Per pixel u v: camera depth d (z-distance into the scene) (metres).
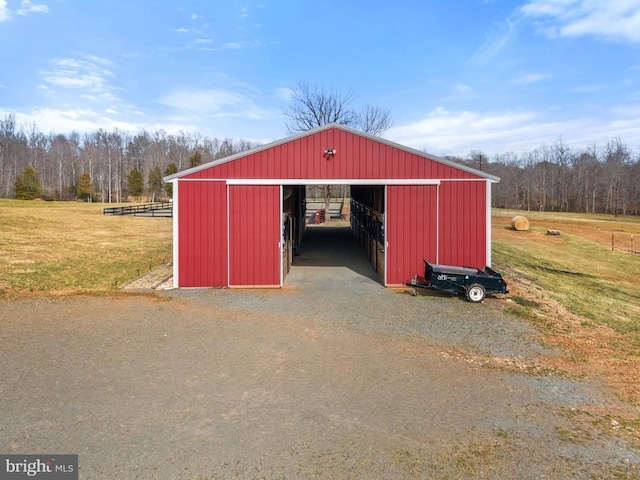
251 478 3.94
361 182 12.58
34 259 15.98
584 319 9.94
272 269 12.63
